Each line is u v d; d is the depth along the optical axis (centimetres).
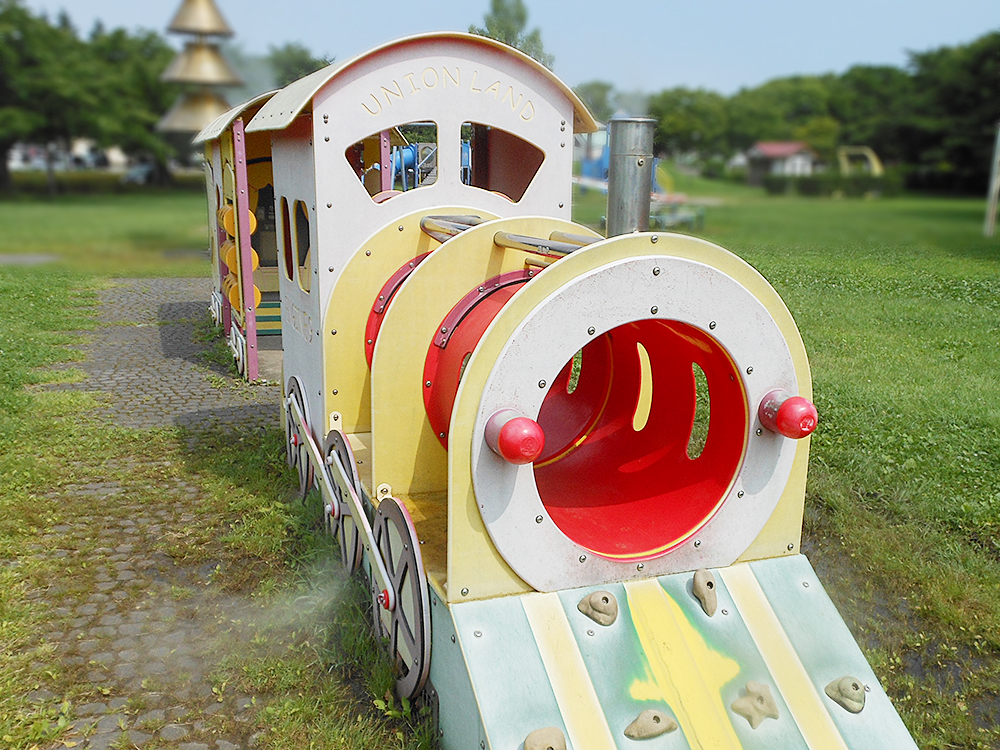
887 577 432
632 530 310
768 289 284
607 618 273
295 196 454
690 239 270
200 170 1205
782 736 261
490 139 512
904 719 331
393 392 351
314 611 390
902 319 937
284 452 610
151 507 521
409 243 415
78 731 316
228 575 435
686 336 295
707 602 285
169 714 327
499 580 275
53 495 538
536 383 263
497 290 337
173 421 703
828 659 284
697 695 265
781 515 313
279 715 322
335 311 410
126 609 403
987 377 748
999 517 486
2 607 398
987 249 1033
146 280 1594
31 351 936
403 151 625
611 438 392
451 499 264
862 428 619
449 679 277
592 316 264
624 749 249
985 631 388
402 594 318
